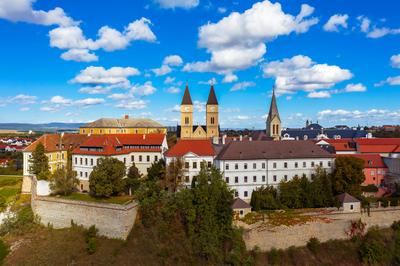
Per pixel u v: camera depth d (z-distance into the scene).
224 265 73.25
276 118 168.88
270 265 76.19
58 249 76.00
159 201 80.31
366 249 79.12
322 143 125.69
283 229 80.88
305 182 87.75
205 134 174.75
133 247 75.12
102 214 79.56
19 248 78.56
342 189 89.56
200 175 82.00
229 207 78.19
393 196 96.75
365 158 109.44
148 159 114.38
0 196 97.56
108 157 94.75
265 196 84.69
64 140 120.25
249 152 96.94
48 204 86.50
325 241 83.00
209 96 175.62
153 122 180.75
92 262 72.50
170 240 75.50
